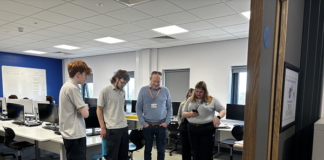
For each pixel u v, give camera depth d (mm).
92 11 3004
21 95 7039
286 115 1436
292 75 1503
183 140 2613
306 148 1741
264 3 860
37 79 7457
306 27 1718
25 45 5516
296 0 1493
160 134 2418
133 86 6500
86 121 2756
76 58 7906
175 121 4297
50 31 4098
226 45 4664
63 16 3215
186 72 5453
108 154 2180
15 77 6879
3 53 6582
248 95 869
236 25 3607
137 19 3348
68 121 1791
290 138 1660
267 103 1007
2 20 3408
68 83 1822
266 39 913
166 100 2537
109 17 3258
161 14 3113
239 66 4562
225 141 3283
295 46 1544
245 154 877
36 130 3182
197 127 2213
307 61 1723
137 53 6102
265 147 1018
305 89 1738
